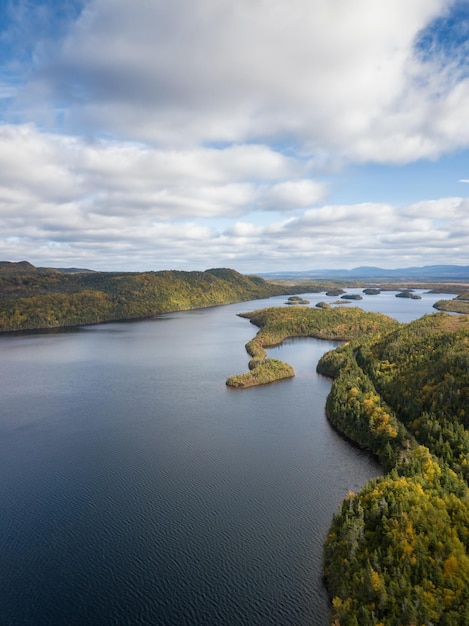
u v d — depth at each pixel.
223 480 111.25
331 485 108.12
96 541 87.31
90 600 73.00
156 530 90.69
